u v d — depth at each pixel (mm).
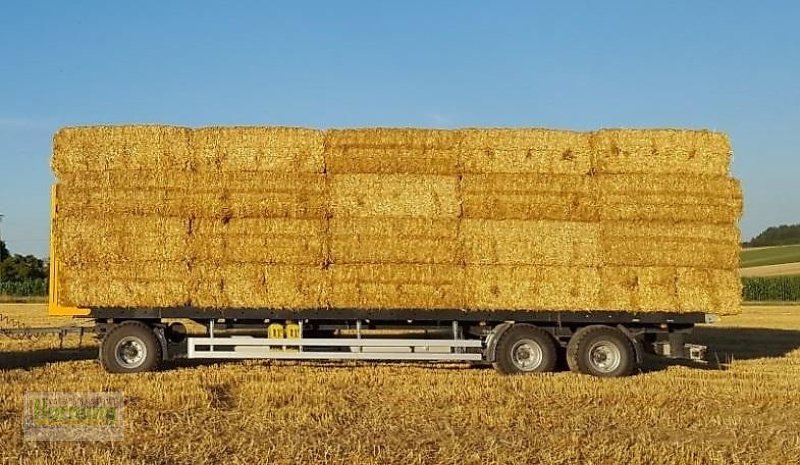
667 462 8430
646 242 14492
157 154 14094
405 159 14281
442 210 14188
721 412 11312
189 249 14023
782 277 57125
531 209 14352
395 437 9359
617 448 8797
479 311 14508
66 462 8039
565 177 14477
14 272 56906
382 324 15062
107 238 13984
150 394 11648
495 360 14734
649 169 14586
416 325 15102
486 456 8445
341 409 10836
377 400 11641
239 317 14297
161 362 14703
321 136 14219
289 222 14086
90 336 20875
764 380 14344
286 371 14500
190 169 14133
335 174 14227
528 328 14727
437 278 14203
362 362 16219
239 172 14148
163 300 14078
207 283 14109
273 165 14148
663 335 15383
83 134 14094
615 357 14742
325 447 8703
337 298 14133
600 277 14461
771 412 11484
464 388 12398
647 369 16266
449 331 15320
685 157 14617
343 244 14086
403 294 14188
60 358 16750
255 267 14117
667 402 11773
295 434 9375
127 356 14562
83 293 14016
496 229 14289
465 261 14258
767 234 145000
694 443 9328
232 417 10297
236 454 8391
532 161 14453
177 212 14062
